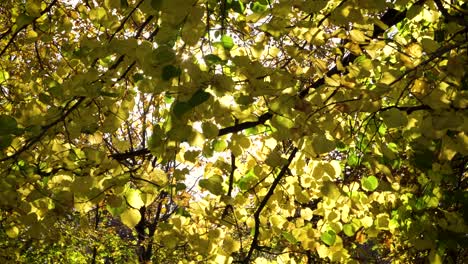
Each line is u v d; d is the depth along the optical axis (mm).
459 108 2236
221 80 2039
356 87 2461
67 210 2748
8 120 2314
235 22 2746
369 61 2494
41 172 2904
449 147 2535
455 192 2840
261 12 2279
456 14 3062
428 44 2447
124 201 2814
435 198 3070
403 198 3590
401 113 2340
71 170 2820
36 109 2848
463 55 2357
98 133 2934
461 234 2812
